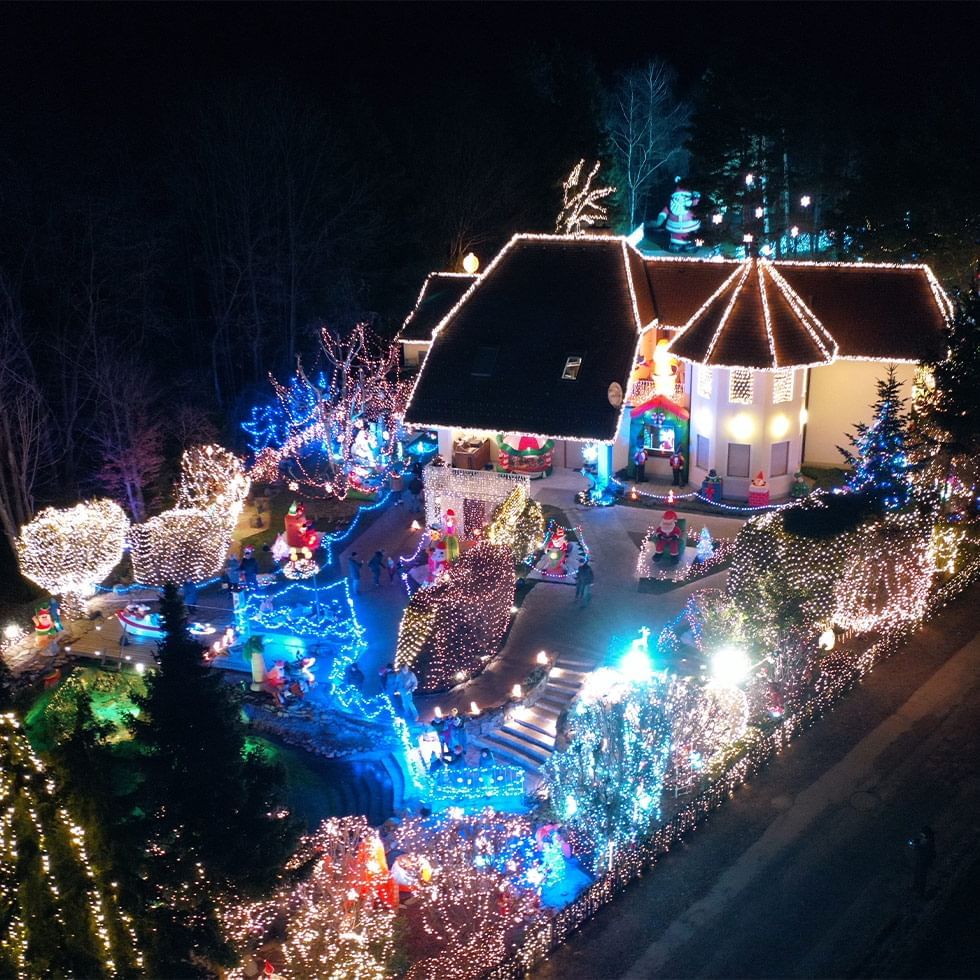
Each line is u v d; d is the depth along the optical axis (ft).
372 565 129.80
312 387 166.50
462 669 106.32
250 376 190.80
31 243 151.64
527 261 147.23
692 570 123.34
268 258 181.27
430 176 222.28
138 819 67.97
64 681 111.34
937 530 113.50
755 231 221.87
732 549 113.09
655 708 81.87
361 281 198.80
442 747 96.22
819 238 242.99
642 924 76.23
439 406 139.54
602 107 282.56
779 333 135.85
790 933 74.23
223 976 72.74
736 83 223.30
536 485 148.25
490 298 145.89
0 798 64.03
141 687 111.14
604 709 81.51
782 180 233.14
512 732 99.40
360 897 77.30
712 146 228.43
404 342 163.12
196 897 68.85
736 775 88.79
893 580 106.11
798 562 101.86
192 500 144.05
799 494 141.18
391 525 146.72
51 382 158.30
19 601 135.13
